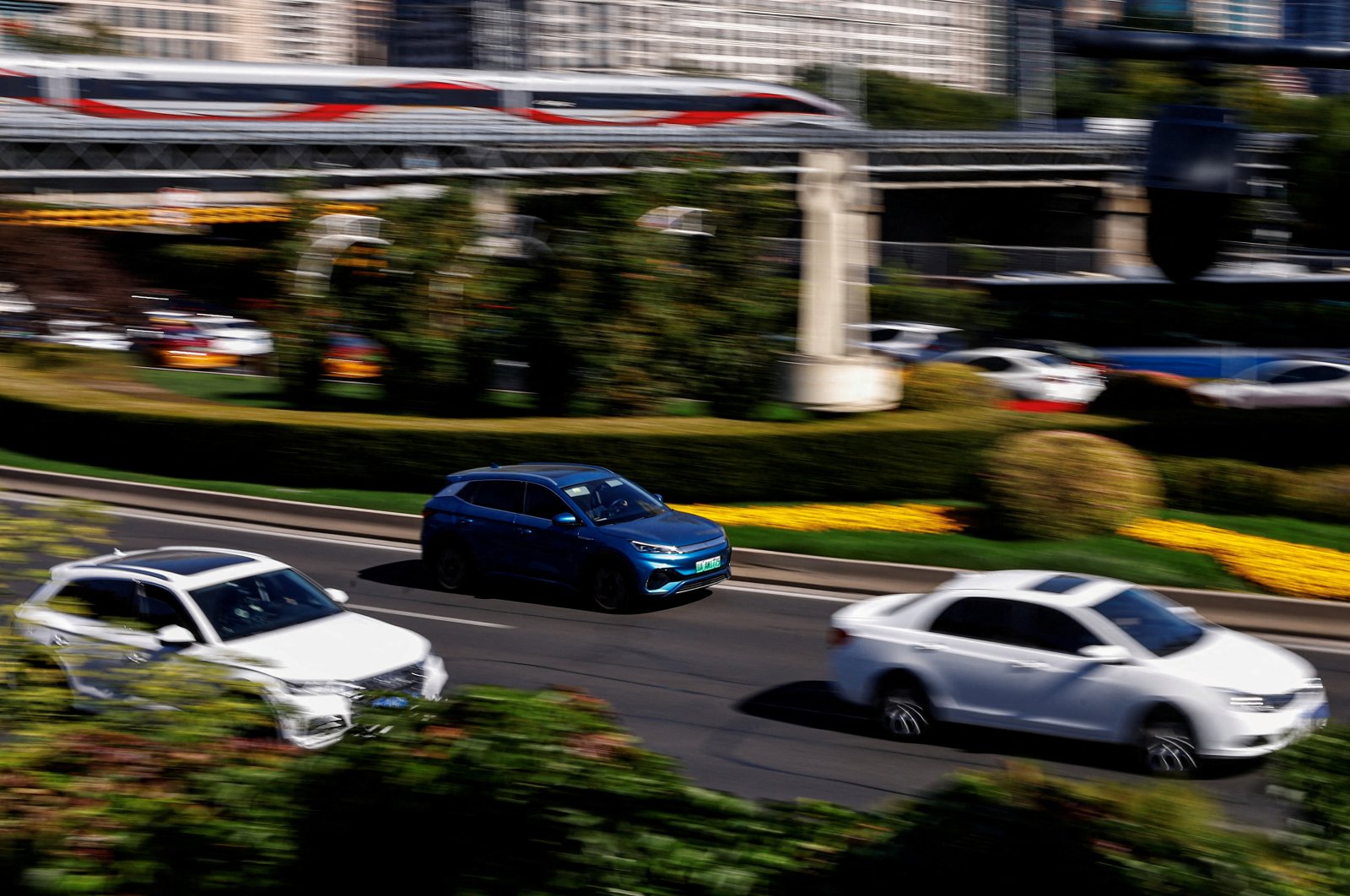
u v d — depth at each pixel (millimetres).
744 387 44625
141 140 72875
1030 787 9211
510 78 83875
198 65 74938
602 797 8812
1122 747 17672
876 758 18391
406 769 8812
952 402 42469
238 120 76062
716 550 27906
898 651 19219
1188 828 8859
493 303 46281
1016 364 53562
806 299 43281
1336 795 9656
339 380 55250
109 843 8711
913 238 137250
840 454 36062
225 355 64562
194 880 8578
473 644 24938
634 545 26938
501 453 37781
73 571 19109
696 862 8555
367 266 47250
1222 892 8305
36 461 43062
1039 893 8367
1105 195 127562
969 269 90312
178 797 9094
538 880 8398
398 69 80625
